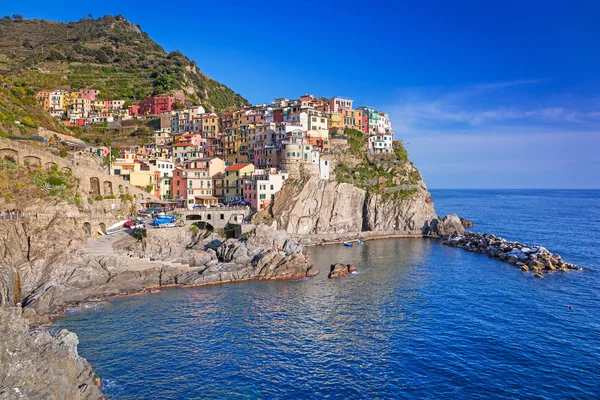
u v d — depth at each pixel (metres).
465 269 99.25
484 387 46.34
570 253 120.06
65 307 68.75
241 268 90.06
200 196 139.50
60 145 124.62
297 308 70.62
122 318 64.75
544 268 99.44
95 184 113.88
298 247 103.62
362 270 97.25
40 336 43.78
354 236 141.75
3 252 73.31
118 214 111.69
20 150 96.56
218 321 64.31
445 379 48.00
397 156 179.88
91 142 177.50
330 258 110.38
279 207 133.12
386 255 115.31
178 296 75.88
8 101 130.75
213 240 109.88
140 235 96.94
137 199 121.44
